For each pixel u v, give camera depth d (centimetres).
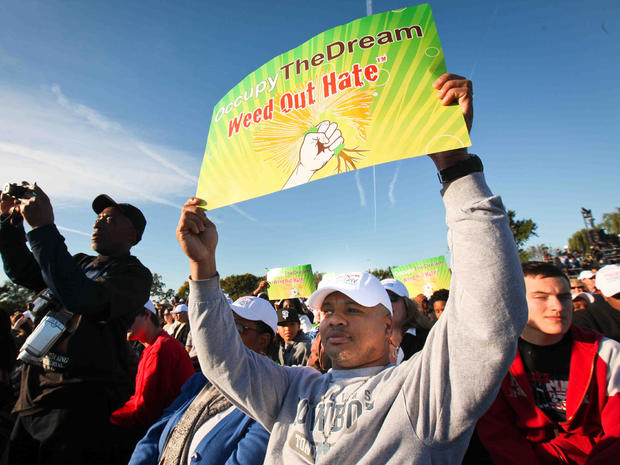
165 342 311
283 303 853
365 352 170
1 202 302
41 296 279
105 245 295
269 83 189
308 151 167
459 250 131
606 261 2936
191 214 186
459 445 132
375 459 130
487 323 121
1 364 268
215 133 206
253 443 180
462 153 143
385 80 157
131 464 222
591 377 183
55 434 242
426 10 162
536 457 188
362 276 178
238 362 173
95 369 257
